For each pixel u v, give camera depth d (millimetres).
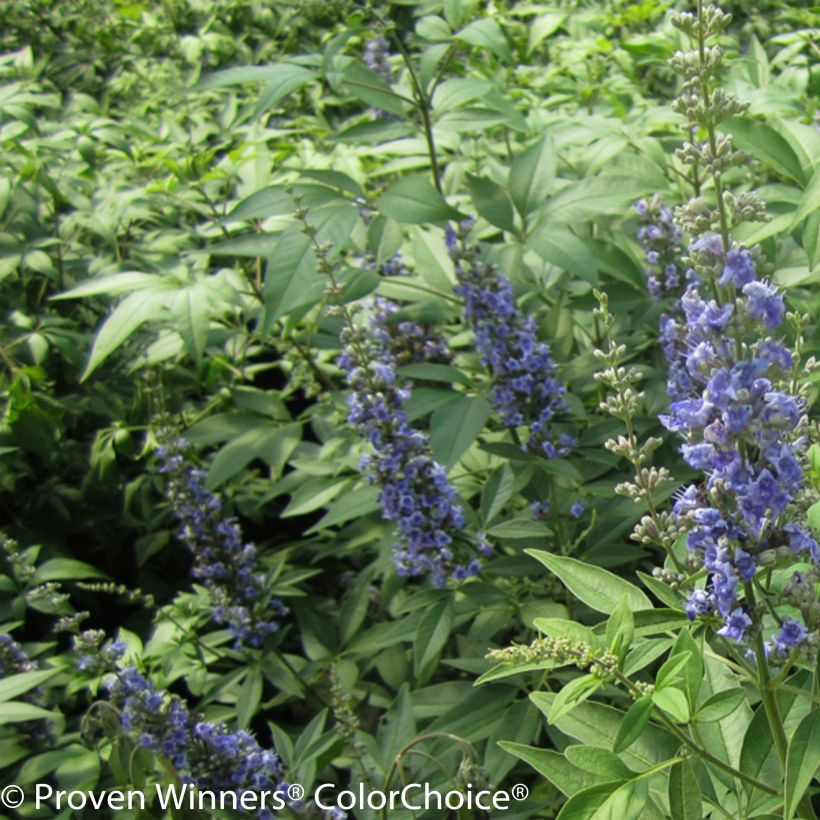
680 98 408
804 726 400
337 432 781
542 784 629
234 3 1254
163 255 819
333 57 656
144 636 837
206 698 692
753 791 458
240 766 576
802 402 462
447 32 694
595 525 664
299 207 607
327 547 762
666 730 466
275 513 904
